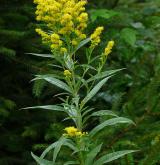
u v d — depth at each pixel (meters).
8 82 4.64
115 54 5.18
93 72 4.30
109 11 4.36
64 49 2.70
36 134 4.17
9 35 4.21
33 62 4.27
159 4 6.09
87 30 4.43
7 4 4.69
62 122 4.41
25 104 4.54
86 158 2.74
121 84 4.61
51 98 4.68
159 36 5.45
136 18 4.96
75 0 2.84
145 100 3.60
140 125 3.54
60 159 3.46
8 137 4.35
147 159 3.21
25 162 4.27
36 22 4.79
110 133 3.49
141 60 4.70
